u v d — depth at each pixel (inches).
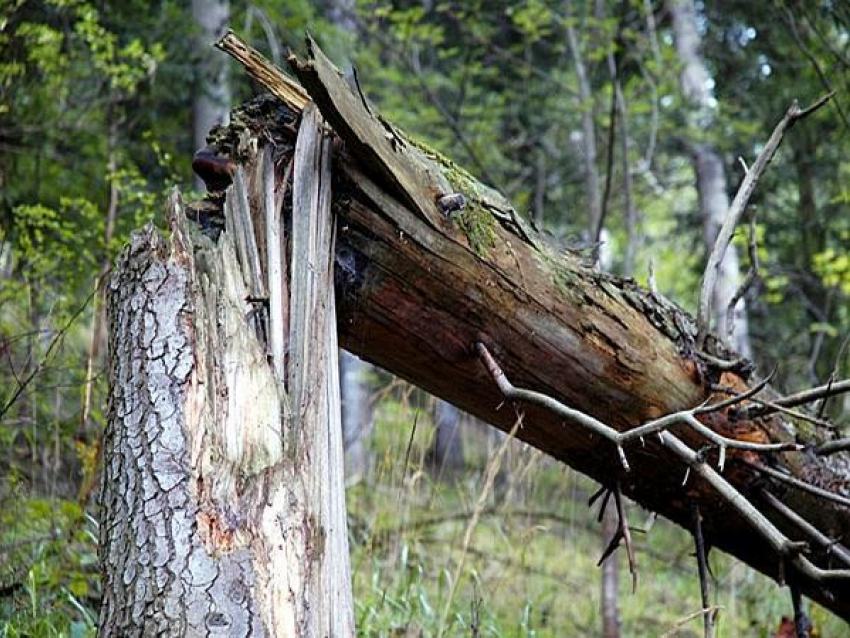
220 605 59.3
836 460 109.7
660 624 191.0
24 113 195.0
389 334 88.5
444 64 350.6
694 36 309.0
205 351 72.1
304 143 84.1
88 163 209.0
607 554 102.7
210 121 239.9
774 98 302.7
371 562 138.5
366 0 274.5
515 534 177.6
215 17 242.7
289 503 66.4
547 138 380.8
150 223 79.9
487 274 87.0
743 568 191.5
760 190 316.5
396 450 149.9
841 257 254.4
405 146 85.9
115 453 68.5
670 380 97.3
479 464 181.5
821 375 298.7
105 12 223.9
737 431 100.3
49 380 144.1
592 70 289.7
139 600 60.6
